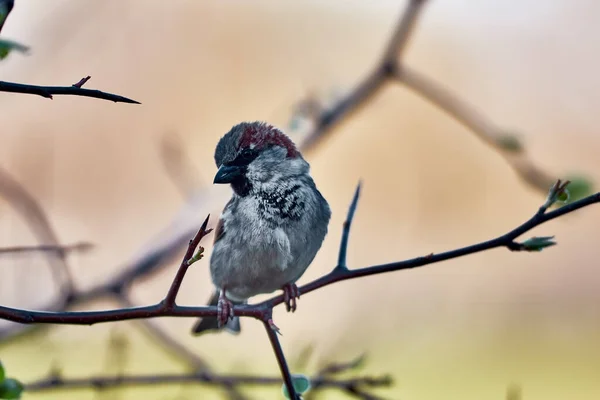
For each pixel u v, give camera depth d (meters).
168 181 14.29
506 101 16.42
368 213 15.78
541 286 14.52
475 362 12.35
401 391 11.12
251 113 15.80
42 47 7.20
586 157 16.11
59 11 7.28
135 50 14.93
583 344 13.29
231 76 15.81
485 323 13.53
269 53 16.25
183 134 15.54
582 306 14.04
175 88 15.44
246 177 6.17
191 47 15.65
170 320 9.95
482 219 15.43
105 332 7.89
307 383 4.00
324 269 14.74
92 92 2.76
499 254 14.73
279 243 5.99
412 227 15.28
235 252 6.07
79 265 9.26
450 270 14.26
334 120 7.85
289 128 7.80
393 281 12.55
